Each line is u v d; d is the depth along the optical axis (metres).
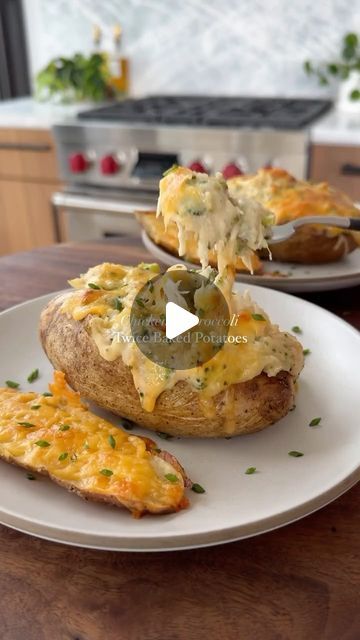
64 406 0.57
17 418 0.53
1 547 0.45
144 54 2.17
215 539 0.42
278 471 0.52
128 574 0.43
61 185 1.93
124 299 0.61
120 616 0.40
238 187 1.04
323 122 1.65
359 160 1.53
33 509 0.45
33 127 1.86
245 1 1.95
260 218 0.64
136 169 1.76
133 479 0.46
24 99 2.24
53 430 0.51
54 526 0.42
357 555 0.45
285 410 0.56
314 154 1.57
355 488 0.52
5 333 0.73
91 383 0.58
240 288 0.82
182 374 0.55
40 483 0.49
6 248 2.13
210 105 1.90
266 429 0.58
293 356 0.59
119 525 0.44
